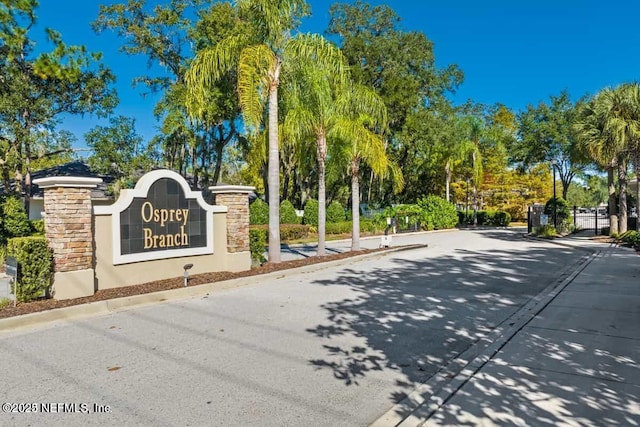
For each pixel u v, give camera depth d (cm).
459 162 3766
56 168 2431
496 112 4450
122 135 2266
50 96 1992
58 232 772
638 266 1205
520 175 4150
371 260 1416
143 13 2552
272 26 1221
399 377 460
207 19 2406
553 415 364
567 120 3256
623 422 350
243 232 1105
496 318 699
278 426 357
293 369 481
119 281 878
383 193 4041
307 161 1571
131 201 899
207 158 2972
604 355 506
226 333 616
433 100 3406
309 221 2748
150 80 2703
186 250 1003
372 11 3119
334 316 712
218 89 2191
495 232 2927
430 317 707
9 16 1132
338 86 1409
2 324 629
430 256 1524
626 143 1866
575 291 891
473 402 390
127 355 524
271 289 938
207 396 412
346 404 397
